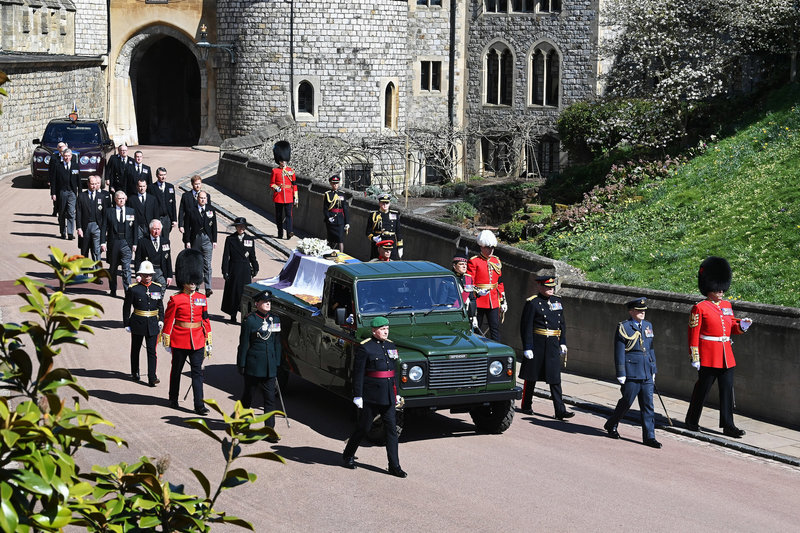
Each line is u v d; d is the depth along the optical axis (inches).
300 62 1803.6
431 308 486.0
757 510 372.5
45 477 150.1
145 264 535.5
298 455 430.3
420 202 1717.5
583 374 606.9
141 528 178.9
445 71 1963.6
